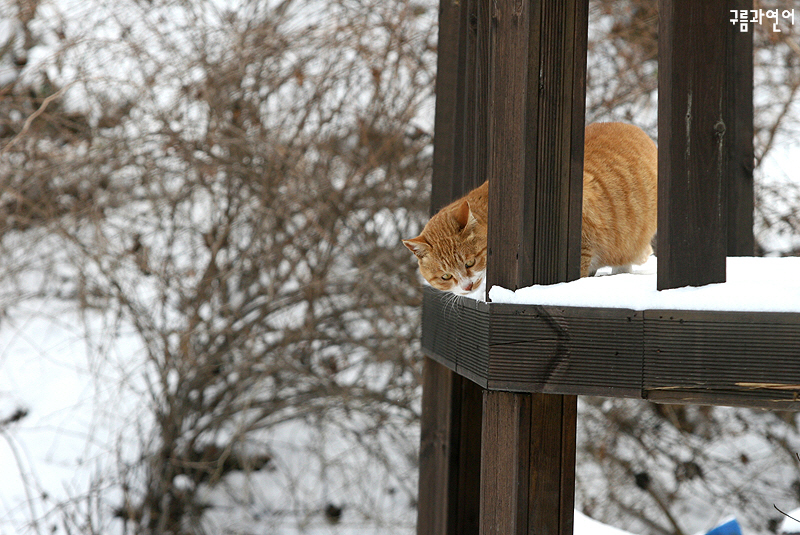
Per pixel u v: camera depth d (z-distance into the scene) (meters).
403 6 8.34
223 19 8.29
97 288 7.78
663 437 8.60
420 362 8.05
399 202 8.29
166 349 7.78
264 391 8.32
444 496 3.99
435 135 4.42
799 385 2.47
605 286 2.69
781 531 4.58
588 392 2.64
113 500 7.81
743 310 2.52
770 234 8.45
